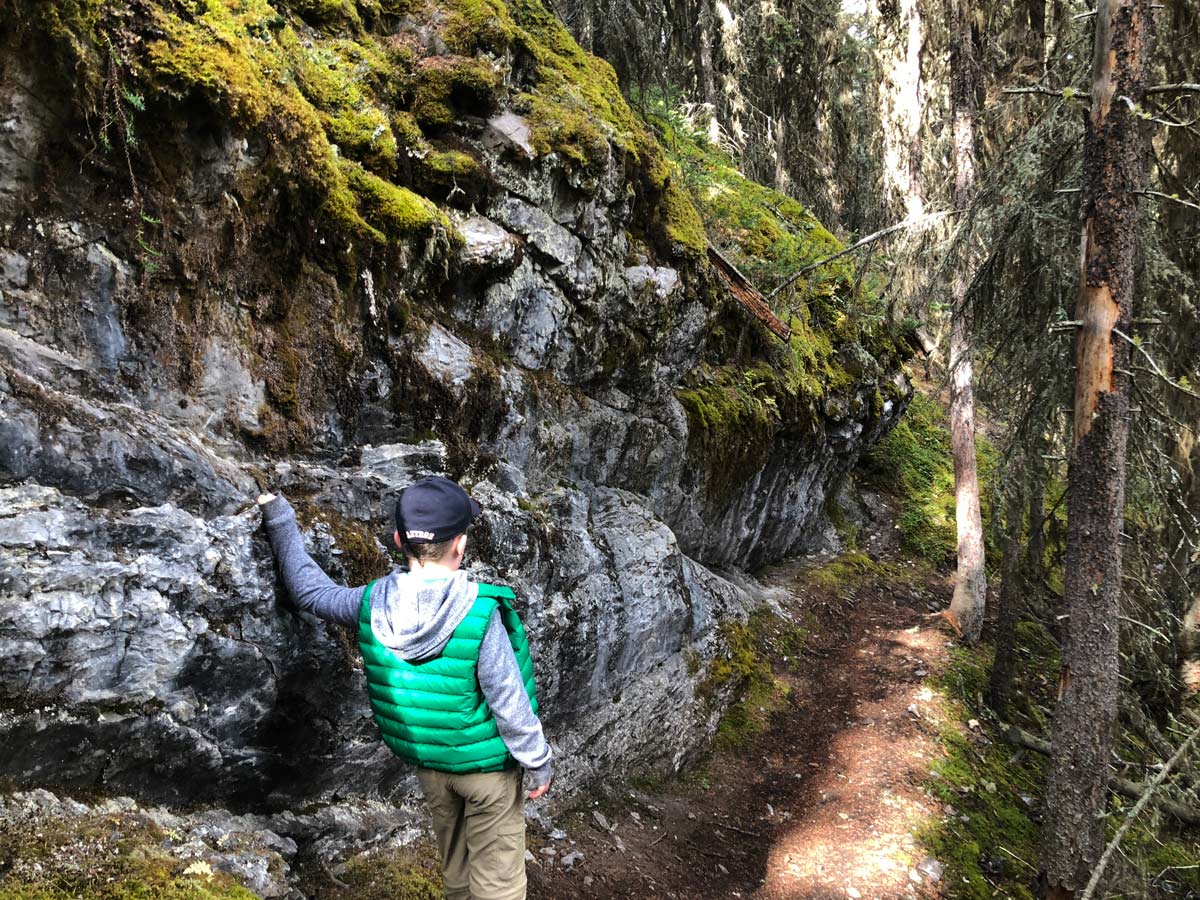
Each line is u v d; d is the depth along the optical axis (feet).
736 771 20.39
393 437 12.34
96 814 7.80
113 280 8.63
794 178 58.54
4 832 7.00
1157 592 21.31
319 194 10.62
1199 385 23.43
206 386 9.66
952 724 25.36
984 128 32.50
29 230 8.00
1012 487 22.68
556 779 15.58
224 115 8.99
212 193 9.32
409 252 12.50
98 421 8.22
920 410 53.01
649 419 20.65
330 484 10.83
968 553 32.37
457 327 14.10
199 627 8.55
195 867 7.85
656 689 19.06
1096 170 16.93
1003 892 18.85
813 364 30.99
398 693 7.79
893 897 17.12
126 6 8.32
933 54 35.91
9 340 7.80
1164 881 20.89
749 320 27.40
